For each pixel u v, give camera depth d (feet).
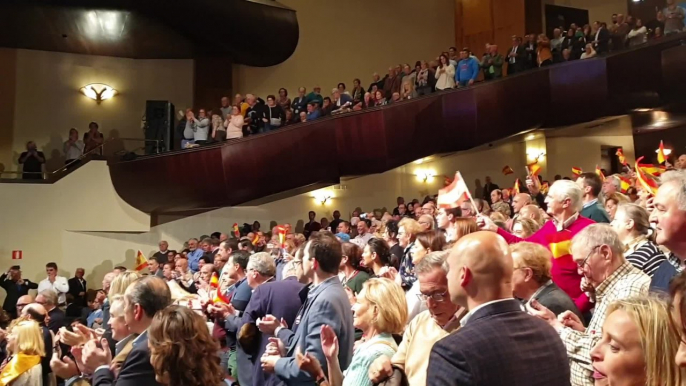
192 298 13.01
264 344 10.48
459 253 6.10
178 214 40.32
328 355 8.16
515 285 8.77
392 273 12.37
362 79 48.93
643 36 38.22
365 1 49.62
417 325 7.59
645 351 5.04
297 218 42.93
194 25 39.29
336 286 9.56
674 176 7.64
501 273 5.94
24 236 36.58
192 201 36.73
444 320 7.35
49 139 42.22
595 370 5.85
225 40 41.52
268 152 36.09
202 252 30.37
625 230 10.64
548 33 49.21
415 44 51.01
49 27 39.14
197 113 43.75
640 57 37.68
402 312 8.02
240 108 38.81
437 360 5.59
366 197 44.47
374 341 7.93
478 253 5.97
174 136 40.16
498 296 5.92
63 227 37.24
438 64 39.88
